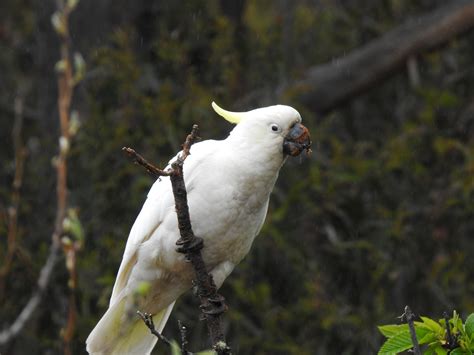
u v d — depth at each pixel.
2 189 12.99
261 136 7.69
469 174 12.64
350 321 12.06
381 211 12.82
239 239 8.00
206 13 14.02
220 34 13.76
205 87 13.55
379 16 15.53
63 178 8.20
